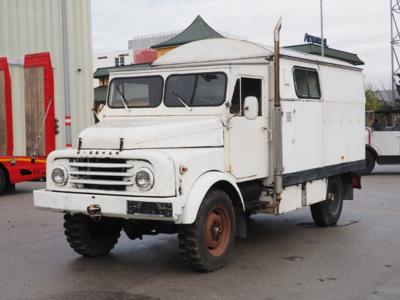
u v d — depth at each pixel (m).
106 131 6.20
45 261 6.99
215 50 7.57
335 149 9.17
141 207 5.78
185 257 6.23
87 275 6.32
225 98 6.75
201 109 6.87
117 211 5.90
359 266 6.70
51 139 13.70
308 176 8.31
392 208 11.55
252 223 9.88
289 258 7.15
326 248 7.75
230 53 7.51
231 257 7.15
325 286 5.86
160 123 6.46
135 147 5.98
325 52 29.44
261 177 7.37
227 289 5.75
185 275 6.30
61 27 18.44
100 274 6.36
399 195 13.71
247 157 7.07
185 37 28.66
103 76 29.83
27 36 18.02
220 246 6.55
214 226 6.43
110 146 6.07
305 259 7.09
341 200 9.84
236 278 6.17
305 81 8.30
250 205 7.35
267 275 6.30
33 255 7.32
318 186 8.89
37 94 13.84
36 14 18.28
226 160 6.71
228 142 6.75
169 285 5.90
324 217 9.30
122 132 6.07
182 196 5.87
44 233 8.82
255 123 7.21
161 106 7.18
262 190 7.61
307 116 8.26
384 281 6.04
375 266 6.70
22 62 16.95
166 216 5.69
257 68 7.25
